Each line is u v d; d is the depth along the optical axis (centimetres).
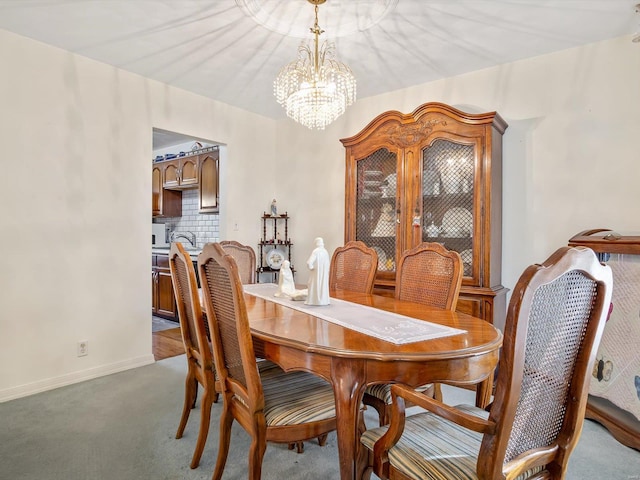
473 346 131
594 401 228
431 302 212
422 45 265
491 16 228
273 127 436
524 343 90
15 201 249
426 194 293
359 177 329
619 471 176
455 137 277
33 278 258
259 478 138
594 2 212
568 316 101
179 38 256
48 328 264
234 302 135
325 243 398
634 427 200
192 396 201
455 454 114
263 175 425
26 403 240
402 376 126
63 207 271
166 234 582
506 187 294
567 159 271
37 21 235
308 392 158
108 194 295
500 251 290
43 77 261
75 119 276
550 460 111
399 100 347
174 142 548
